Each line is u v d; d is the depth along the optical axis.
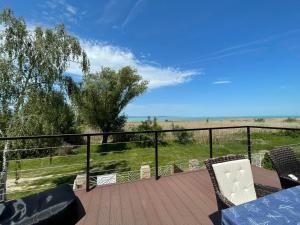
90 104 14.05
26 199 0.99
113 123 16.31
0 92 7.33
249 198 2.12
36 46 7.89
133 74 16.09
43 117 7.77
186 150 13.62
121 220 2.46
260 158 5.34
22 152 7.56
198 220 2.44
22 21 7.82
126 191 3.31
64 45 8.33
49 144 8.00
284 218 1.11
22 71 7.75
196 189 3.36
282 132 14.82
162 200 2.98
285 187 2.29
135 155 13.09
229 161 2.24
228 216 1.14
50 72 8.07
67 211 0.94
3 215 0.86
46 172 9.93
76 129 12.27
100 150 14.91
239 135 13.95
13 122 7.33
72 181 8.81
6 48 7.46
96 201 2.96
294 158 2.57
